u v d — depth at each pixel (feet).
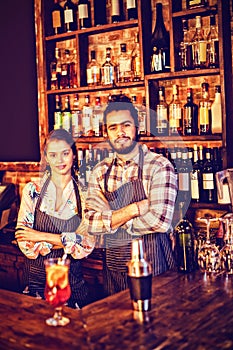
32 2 11.99
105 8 11.24
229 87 9.17
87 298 9.22
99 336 5.20
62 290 5.65
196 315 5.72
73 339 5.17
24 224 8.98
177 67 9.62
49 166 9.14
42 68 11.69
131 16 10.46
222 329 5.31
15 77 12.61
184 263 7.48
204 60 9.37
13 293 6.87
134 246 5.95
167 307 6.01
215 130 9.27
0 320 5.79
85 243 8.74
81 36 11.19
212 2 9.40
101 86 10.66
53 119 11.79
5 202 11.73
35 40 12.08
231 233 7.38
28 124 12.48
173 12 9.55
